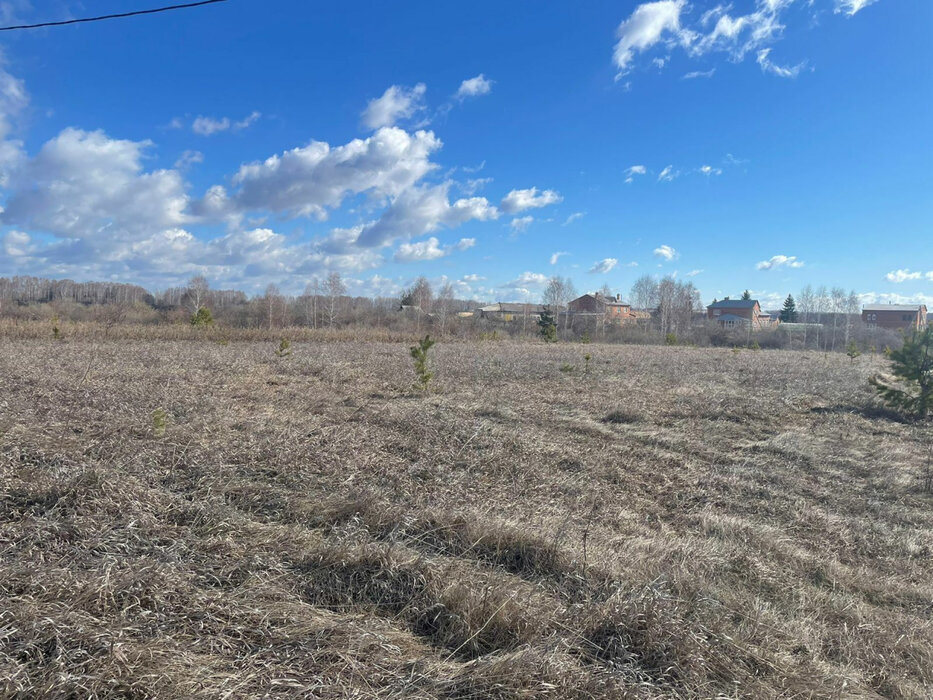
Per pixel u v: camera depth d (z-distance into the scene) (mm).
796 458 8789
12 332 26406
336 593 3854
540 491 6438
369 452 7363
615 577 4164
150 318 42250
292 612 3496
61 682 2582
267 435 7793
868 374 20828
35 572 3520
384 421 9484
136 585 3445
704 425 10969
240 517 4914
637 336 50438
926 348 12477
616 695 2859
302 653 3064
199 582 3773
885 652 3662
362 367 18266
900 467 8352
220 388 12562
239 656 3012
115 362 16594
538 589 4004
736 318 74000
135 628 3059
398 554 4211
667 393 14641
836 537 5734
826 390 15930
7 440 6590
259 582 3824
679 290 64000
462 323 49625
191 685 2715
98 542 4105
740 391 15516
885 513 6531
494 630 3471
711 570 4590
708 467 8070
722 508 6516
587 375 18031
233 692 2684
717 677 3176
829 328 54625
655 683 3053
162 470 6027
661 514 6164
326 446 7402
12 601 3229
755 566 4758
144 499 5055
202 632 3178
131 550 4090
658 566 4457
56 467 5684
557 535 4805
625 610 3529
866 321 73750
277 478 6102
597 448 8656
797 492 7211
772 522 6109
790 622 3852
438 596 3701
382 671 3018
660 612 3498
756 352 36562
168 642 3004
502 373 17688
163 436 7379
